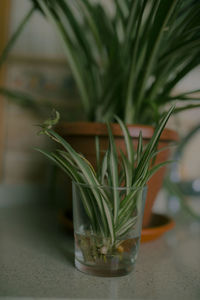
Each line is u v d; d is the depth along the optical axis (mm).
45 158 639
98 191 303
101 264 318
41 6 427
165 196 649
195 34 399
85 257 324
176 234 490
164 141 414
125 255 324
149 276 329
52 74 644
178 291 297
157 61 410
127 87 414
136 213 327
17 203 627
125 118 430
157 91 452
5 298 271
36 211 597
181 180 649
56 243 420
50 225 506
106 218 309
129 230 325
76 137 407
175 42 403
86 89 495
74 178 332
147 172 328
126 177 332
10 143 631
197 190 635
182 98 408
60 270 333
